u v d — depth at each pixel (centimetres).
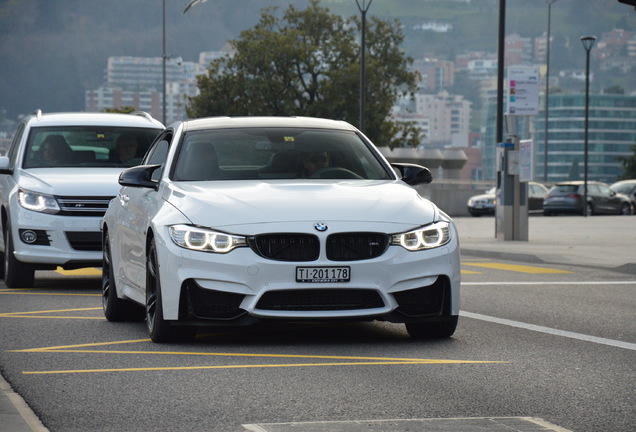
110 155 2988
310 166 1917
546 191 11444
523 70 5150
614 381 1406
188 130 2002
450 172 12138
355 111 15450
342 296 1661
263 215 1670
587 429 1127
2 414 1197
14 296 2619
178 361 1582
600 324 2027
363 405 1249
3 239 2992
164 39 13650
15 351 1695
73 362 1581
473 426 1127
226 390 1348
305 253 1653
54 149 2983
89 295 2647
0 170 2920
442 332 1798
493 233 6462
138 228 1897
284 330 1923
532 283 2994
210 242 1659
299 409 1230
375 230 1670
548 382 1398
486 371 1485
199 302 1667
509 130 5197
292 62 15525
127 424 1163
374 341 1781
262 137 1973
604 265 3656
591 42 11425
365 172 1934
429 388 1357
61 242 2766
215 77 15712
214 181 1859
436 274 1702
